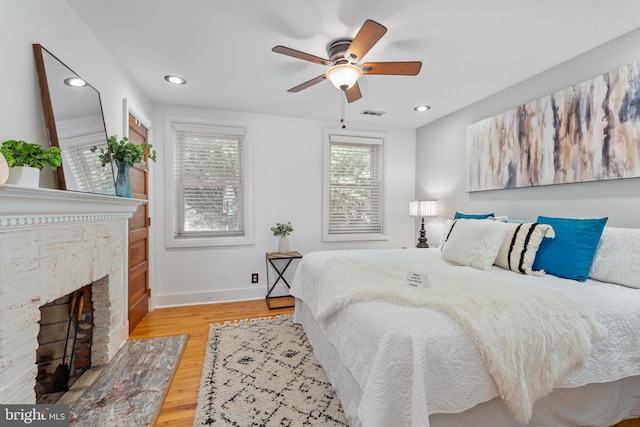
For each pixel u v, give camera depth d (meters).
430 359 1.03
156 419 1.49
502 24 1.80
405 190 4.11
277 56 2.20
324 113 3.48
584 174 2.03
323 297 1.76
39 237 1.28
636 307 1.33
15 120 1.24
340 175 3.90
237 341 2.36
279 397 1.65
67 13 1.61
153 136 3.15
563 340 1.17
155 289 3.18
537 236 1.89
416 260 2.35
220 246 3.40
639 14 1.69
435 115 3.55
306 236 3.71
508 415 1.18
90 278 1.73
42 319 1.69
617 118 1.85
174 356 2.12
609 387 1.35
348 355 1.35
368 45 1.61
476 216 2.73
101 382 1.80
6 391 1.09
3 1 1.17
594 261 1.71
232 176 3.50
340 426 1.43
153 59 2.24
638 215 1.79
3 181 0.99
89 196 1.49
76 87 1.65
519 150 2.53
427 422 0.94
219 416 1.49
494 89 2.76
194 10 1.68
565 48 2.05
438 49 2.07
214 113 3.34
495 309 1.20
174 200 3.29
